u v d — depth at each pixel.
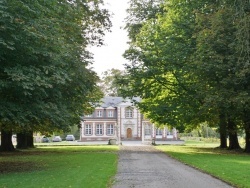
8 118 16.05
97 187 11.88
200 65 27.34
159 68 33.00
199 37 27.03
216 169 17.00
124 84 35.88
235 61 25.69
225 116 31.09
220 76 27.66
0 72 16.05
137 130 83.19
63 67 19.92
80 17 26.14
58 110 17.88
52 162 21.67
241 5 20.45
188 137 86.38
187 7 31.88
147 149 37.00
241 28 20.14
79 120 31.48
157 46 32.81
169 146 45.78
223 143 40.06
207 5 29.72
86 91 23.94
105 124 84.75
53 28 18.03
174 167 18.59
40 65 16.78
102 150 35.03
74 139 89.00
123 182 13.38
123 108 83.88
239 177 14.20
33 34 15.12
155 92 35.44
